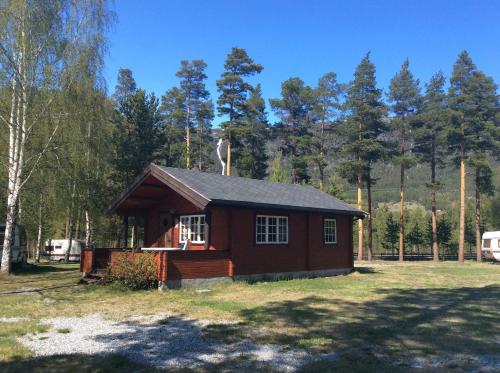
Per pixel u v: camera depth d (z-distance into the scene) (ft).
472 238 174.19
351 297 40.50
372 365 19.62
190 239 55.57
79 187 74.33
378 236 184.24
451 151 127.65
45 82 60.49
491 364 19.98
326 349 22.25
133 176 98.22
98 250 52.54
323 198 69.21
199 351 21.83
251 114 144.36
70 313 31.94
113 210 56.95
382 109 123.13
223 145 80.74
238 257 51.39
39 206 77.05
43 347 22.36
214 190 49.62
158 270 43.68
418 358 20.84
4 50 58.18
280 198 57.57
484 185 126.93
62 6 62.13
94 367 19.06
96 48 65.67
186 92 160.76
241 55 139.03
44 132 64.44
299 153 150.82
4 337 24.35
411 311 33.24
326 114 146.72
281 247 57.36
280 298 39.27
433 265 97.60
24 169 66.08
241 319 29.73
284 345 22.98
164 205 59.36
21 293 42.73
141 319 29.76
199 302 36.60
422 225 170.30
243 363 19.85
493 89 122.62
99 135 72.13
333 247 66.49
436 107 127.95
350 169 124.26
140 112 104.37
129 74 154.40
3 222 80.59
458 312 32.94
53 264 95.55
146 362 19.98
